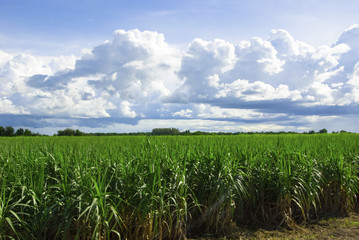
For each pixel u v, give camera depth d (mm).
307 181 7211
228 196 6172
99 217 4371
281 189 6695
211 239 5996
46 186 5332
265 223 6871
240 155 7508
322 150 9219
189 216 6281
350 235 6328
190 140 11961
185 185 5824
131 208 5344
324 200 7930
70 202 4586
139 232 5348
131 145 9250
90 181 4852
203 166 6715
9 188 4957
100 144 10734
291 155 7988
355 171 8227
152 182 5453
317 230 6621
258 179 7035
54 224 4727
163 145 8188
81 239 4793
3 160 6117
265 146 8914
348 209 7770
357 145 10781
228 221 6359
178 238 5699
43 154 6664
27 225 4715
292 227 6703
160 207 5289
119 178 5367
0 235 4199
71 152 6984
